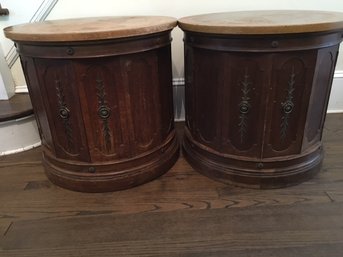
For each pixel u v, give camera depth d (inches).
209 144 46.8
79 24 42.2
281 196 43.1
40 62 38.4
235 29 34.7
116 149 43.7
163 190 45.6
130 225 38.8
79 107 39.8
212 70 40.9
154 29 38.2
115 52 37.0
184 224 38.6
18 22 59.1
